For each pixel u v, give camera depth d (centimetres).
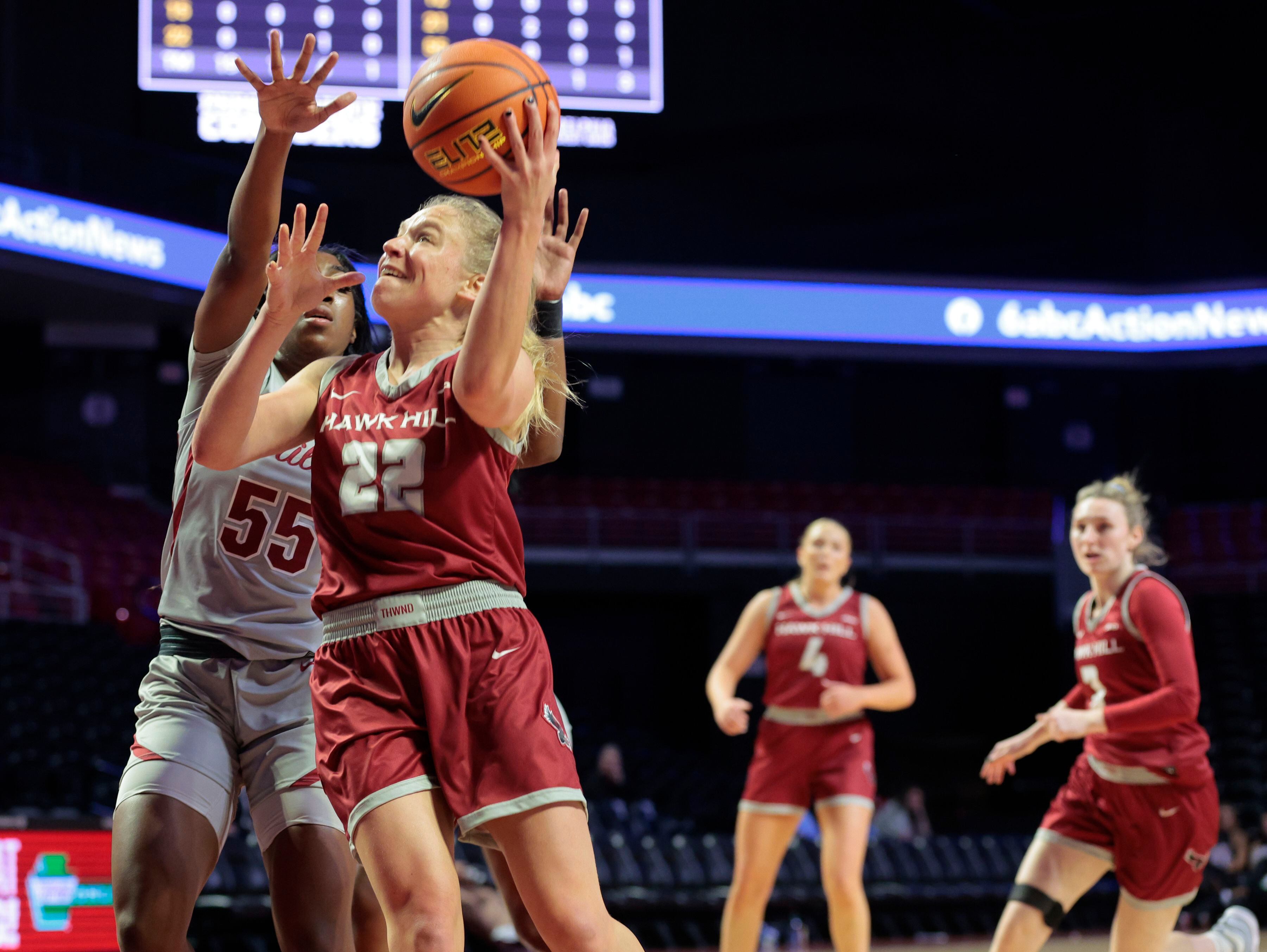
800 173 1952
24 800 920
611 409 2145
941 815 1958
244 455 252
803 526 1941
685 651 1981
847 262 1955
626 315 1695
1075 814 457
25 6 1666
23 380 1845
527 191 239
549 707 248
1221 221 2050
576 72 1573
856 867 593
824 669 613
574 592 1841
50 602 1491
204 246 1552
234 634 303
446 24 1539
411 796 238
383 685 247
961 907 1248
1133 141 2067
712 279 1730
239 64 272
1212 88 2072
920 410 2250
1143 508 479
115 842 284
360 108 1533
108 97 1681
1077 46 2072
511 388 249
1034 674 2039
